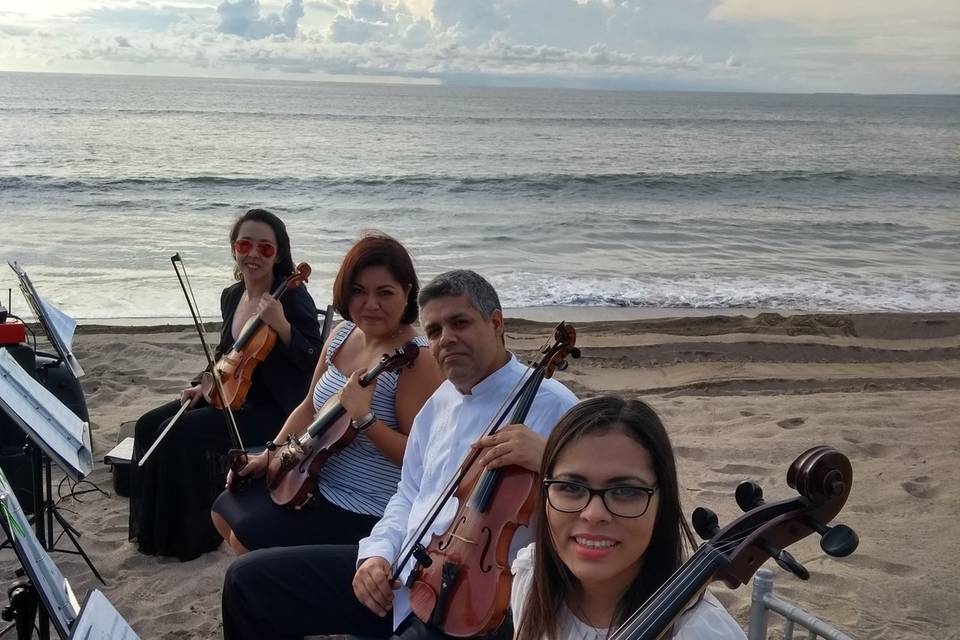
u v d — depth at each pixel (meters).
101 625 2.30
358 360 3.84
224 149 36.69
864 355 9.58
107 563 4.54
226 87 193.25
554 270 14.95
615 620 1.90
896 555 4.58
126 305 11.67
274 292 4.74
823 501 1.62
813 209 24.41
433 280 3.01
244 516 3.58
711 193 27.22
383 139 46.94
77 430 3.92
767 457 6.15
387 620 3.10
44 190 22.52
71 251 14.98
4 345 5.09
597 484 1.82
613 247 17.48
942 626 3.94
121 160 30.48
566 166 35.22
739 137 62.59
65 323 5.63
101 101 86.19
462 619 2.65
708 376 8.65
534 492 2.69
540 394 2.95
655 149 47.81
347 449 3.61
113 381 7.82
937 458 6.08
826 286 14.20
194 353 8.79
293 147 39.22
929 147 56.25
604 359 9.14
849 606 4.10
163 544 4.57
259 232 4.73
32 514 4.93
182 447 4.53
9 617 2.63
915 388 8.52
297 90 178.38
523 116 85.38
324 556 3.14
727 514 5.19
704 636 1.73
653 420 1.88
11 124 46.72
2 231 16.67
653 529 1.89
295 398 4.60
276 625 3.08
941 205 26.34
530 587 2.06
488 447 2.79
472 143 46.75
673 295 13.24
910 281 14.82
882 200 27.23
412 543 2.98
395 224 19.45
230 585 3.12
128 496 5.39
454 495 2.88
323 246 16.50
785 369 9.02
